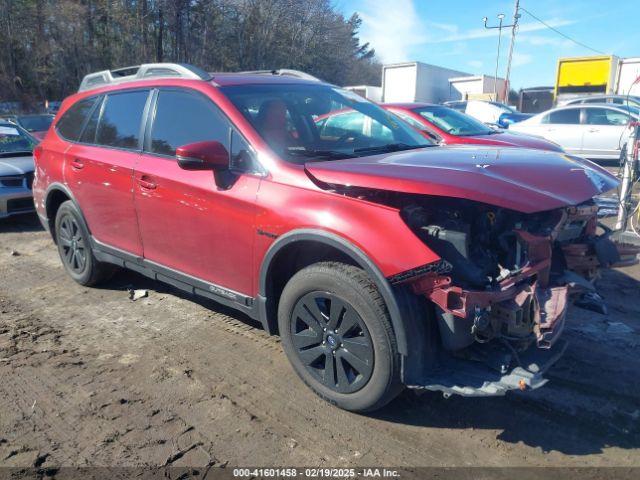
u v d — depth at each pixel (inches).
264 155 134.7
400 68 1294.3
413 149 149.7
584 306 171.8
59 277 225.8
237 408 128.6
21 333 171.2
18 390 137.9
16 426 123.0
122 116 179.8
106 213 182.1
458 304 105.9
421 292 109.1
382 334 111.9
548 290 118.6
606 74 967.0
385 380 113.6
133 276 222.8
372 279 112.2
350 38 2573.8
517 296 112.0
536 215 124.5
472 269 109.6
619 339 159.3
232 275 143.3
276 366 147.7
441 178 111.6
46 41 1600.6
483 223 118.9
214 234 143.6
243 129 139.9
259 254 133.0
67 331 172.7
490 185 110.5
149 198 161.2
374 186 112.6
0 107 1515.7
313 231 119.9
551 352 118.1
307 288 124.0
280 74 194.1
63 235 210.8
